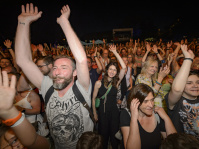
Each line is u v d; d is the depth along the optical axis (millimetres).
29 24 1232
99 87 2447
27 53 1276
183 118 1547
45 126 2025
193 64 2746
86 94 1319
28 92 1891
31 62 1316
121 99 2818
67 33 1067
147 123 1420
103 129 2432
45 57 2047
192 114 1505
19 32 1215
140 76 2600
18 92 1871
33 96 1912
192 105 1507
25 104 1860
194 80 1425
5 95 646
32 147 815
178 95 1396
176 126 1588
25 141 760
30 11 1224
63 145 1321
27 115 1910
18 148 1185
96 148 1104
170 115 1687
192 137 792
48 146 976
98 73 3701
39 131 1979
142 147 1337
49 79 1398
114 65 2543
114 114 2496
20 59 1250
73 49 1083
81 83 1271
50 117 1325
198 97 1525
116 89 2564
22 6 1219
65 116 1282
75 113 1294
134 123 1259
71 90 1300
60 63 1235
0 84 662
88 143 1116
